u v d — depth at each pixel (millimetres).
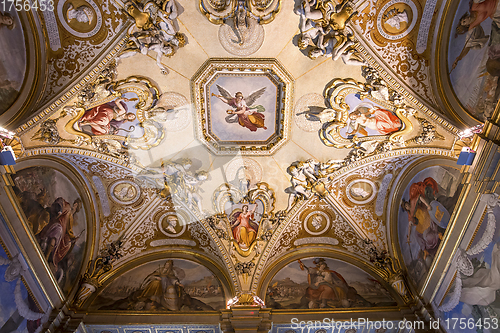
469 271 9086
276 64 10438
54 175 10656
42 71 8984
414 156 11297
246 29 9734
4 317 8242
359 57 9977
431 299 10688
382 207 12945
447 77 9344
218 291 12281
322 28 9570
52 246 10406
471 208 9062
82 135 10320
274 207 13078
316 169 12367
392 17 9375
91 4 8938
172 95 10883
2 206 8391
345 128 11352
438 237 10375
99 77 9711
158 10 9164
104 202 12633
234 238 13008
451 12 9031
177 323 10969
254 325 10820
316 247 13602
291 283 12641
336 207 12984
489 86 8133
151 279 12570
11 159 8023
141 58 10000
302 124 11688
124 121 10867
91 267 12156
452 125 9258
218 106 11430
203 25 9641
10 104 8219
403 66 9867
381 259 12727
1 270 8312
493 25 8055
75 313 10906
